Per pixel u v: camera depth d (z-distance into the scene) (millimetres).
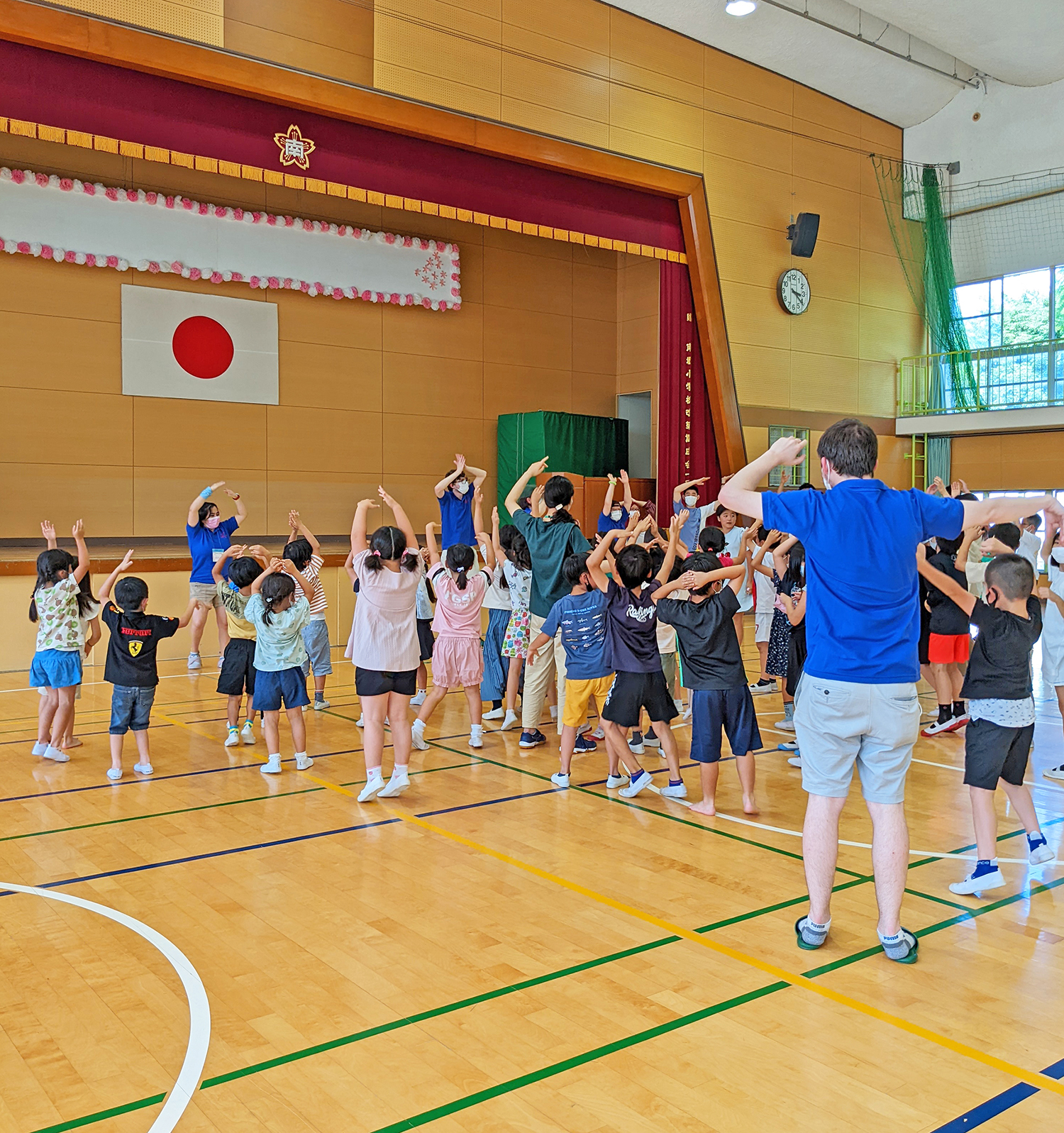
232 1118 2209
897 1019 2660
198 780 5246
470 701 5984
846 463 2951
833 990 2832
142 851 4082
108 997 2805
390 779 4852
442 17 9195
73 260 9336
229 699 6039
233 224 10289
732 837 4262
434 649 5887
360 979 2912
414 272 11648
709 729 4484
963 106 13883
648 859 3979
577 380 13367
